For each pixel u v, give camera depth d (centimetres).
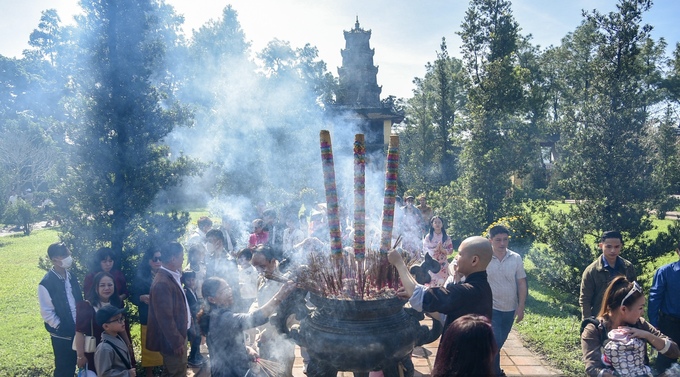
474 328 237
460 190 1429
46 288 527
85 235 653
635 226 770
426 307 353
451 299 351
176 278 500
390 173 383
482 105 1512
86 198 654
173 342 479
